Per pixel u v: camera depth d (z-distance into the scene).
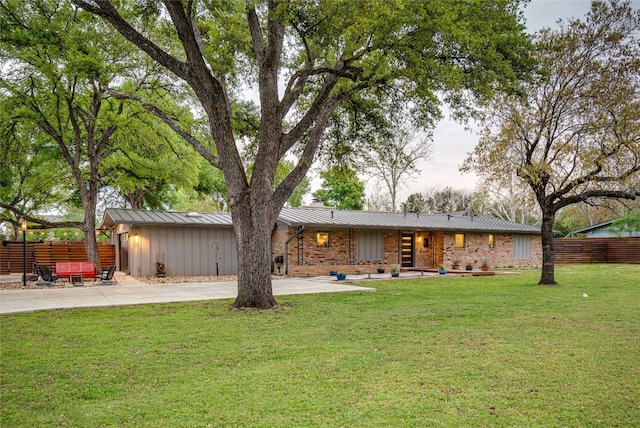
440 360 5.84
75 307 10.22
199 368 5.52
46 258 22.34
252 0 9.03
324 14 9.32
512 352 6.24
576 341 6.89
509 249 26.39
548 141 14.93
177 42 14.92
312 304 10.71
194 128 19.02
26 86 16.83
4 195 22.25
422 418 3.97
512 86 11.29
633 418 3.98
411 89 12.75
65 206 31.52
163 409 4.19
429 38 10.11
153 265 19.27
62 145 17.66
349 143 14.46
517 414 4.07
